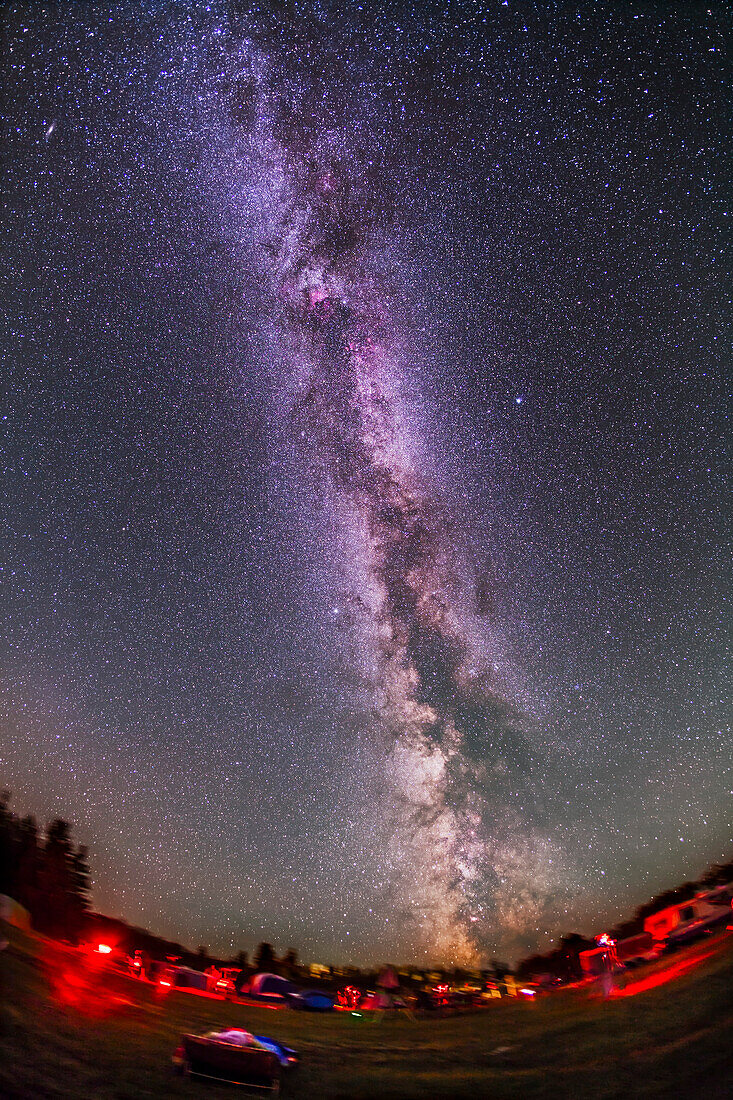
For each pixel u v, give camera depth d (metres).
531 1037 21.75
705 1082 16.27
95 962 30.44
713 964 23.77
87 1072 16.58
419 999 30.84
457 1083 18.23
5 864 36.12
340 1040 22.98
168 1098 15.60
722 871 30.20
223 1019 24.41
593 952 26.25
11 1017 19.25
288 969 37.50
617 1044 19.36
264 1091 16.97
